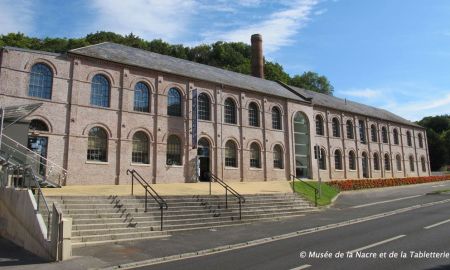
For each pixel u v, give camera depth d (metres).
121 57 29.27
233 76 39.44
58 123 24.84
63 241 11.39
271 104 38.59
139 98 29.28
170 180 29.50
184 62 36.59
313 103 43.12
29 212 13.38
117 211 16.58
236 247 13.16
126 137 27.69
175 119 30.72
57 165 23.27
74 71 25.98
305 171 41.28
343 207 25.56
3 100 23.06
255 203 22.28
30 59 24.47
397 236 13.68
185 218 17.70
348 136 48.81
